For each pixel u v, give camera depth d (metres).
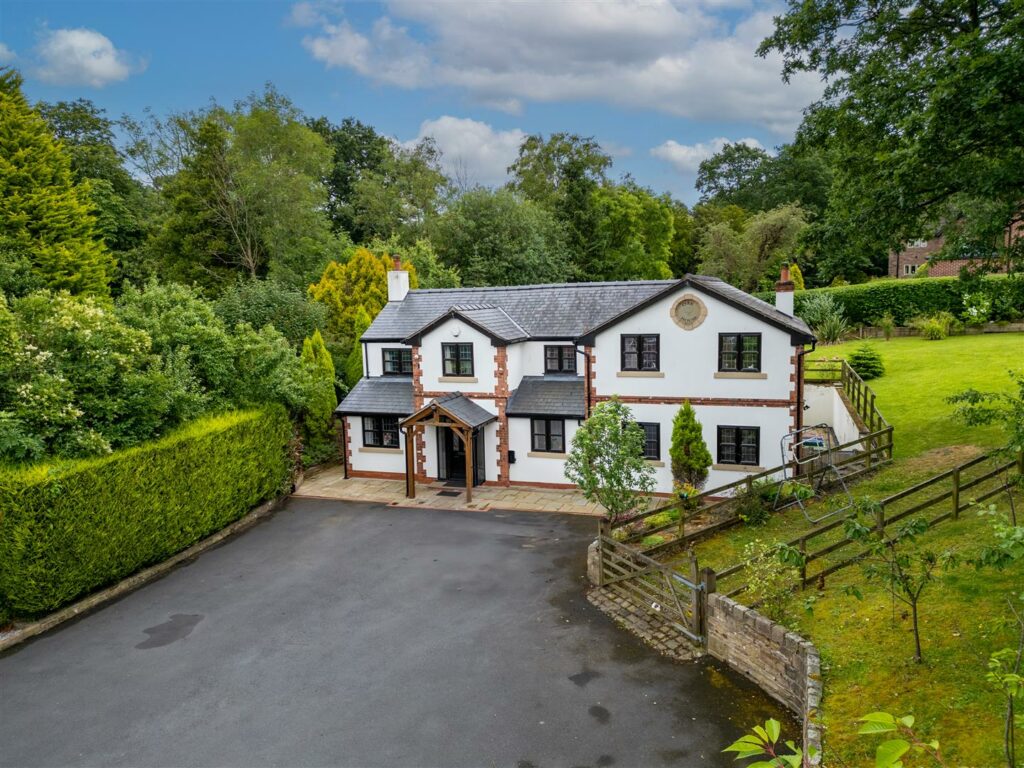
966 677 9.24
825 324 43.03
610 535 16.88
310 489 26.97
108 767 10.64
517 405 25.89
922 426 23.88
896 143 17.47
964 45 14.26
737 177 85.31
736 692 11.81
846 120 18.67
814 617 12.08
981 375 28.88
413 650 13.94
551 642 14.02
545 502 24.19
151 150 59.53
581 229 61.41
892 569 10.05
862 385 26.80
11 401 17.08
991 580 11.47
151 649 14.48
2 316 17.11
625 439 17.86
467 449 24.30
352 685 12.70
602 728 11.00
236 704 12.24
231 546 20.81
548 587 16.88
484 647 13.94
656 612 14.80
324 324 37.00
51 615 16.05
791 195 72.50
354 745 10.88
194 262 45.16
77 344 18.34
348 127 74.50
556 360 27.05
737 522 18.42
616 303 26.91
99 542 17.02
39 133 35.56
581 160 62.03
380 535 21.36
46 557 15.66
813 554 13.42
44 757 10.95
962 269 18.58
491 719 11.41
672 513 19.41
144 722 11.80
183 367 21.84
